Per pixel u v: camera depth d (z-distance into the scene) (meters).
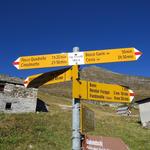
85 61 5.76
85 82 5.57
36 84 6.18
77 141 5.09
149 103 43.91
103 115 46.88
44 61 5.97
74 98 5.34
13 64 6.18
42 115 34.34
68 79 5.70
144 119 43.75
